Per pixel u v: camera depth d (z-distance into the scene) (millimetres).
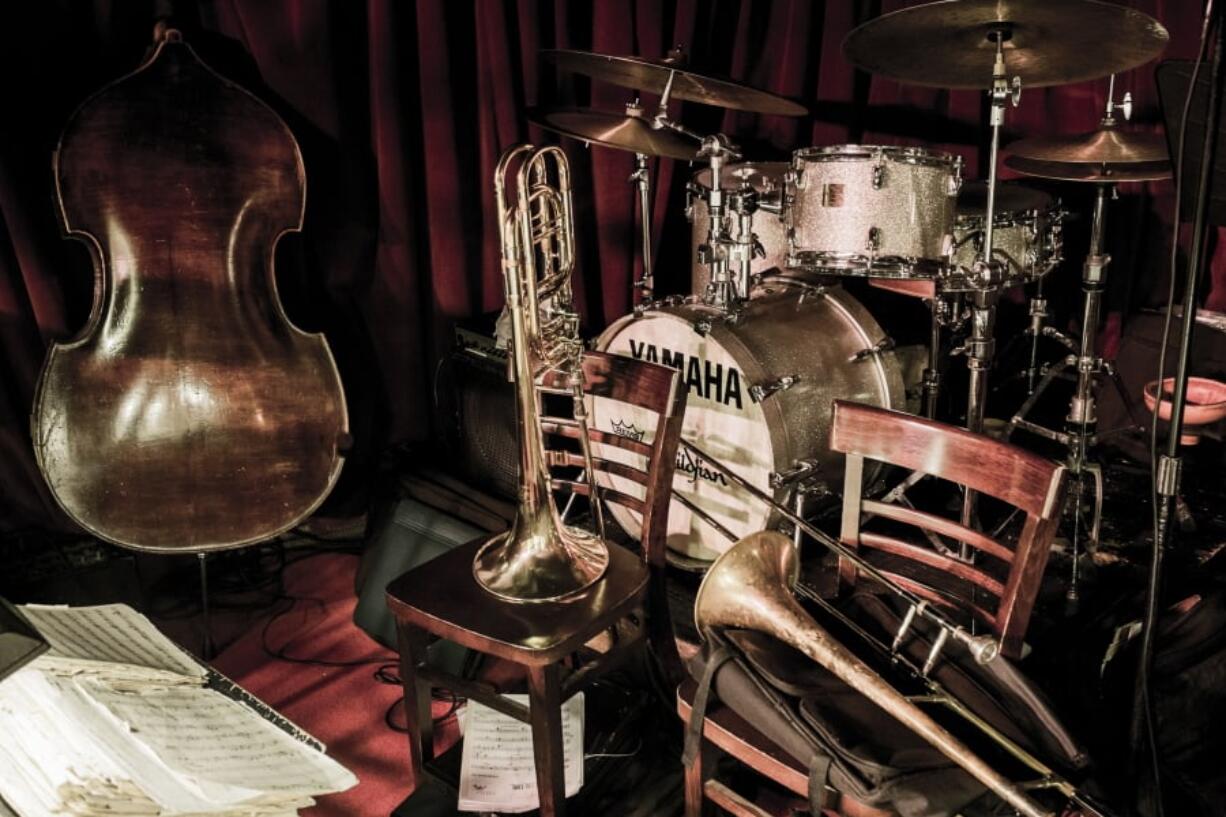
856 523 1903
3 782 1172
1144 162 2561
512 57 3025
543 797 1807
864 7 3262
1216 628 2012
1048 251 2691
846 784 1489
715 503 2658
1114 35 2205
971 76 2504
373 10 2744
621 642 1955
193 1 2648
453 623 1759
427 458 2949
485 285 3195
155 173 2377
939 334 2779
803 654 1699
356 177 2916
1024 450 1659
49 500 2717
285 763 1326
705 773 1753
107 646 1462
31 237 2537
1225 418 2697
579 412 1950
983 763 1461
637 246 3355
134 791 1179
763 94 2539
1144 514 2762
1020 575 1643
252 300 2492
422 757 2021
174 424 2404
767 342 2539
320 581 2920
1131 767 1729
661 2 3146
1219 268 3219
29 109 2504
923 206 2410
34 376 2658
